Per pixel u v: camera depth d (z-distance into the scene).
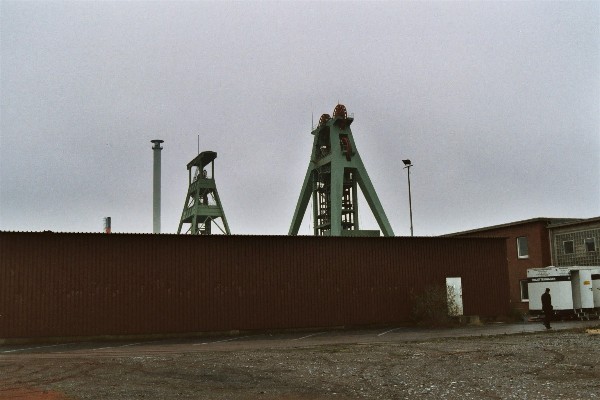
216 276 29.67
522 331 26.45
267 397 11.54
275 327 30.27
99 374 15.12
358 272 32.31
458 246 34.59
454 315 33.22
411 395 11.40
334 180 60.59
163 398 11.54
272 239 30.95
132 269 28.31
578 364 14.77
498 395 11.16
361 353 18.84
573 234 42.84
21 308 26.38
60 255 27.30
